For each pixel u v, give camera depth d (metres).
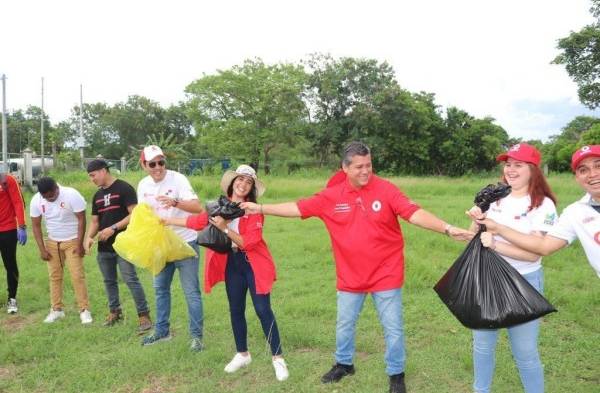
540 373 3.14
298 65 42.34
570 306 5.42
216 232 3.95
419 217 3.42
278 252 8.70
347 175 3.62
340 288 3.82
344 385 3.90
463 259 3.14
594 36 25.66
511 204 3.18
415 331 4.97
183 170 39.44
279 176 31.77
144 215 4.35
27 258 8.51
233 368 4.20
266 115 40.94
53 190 5.34
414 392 3.79
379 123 41.84
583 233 2.80
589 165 2.73
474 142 43.53
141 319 5.21
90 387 4.02
